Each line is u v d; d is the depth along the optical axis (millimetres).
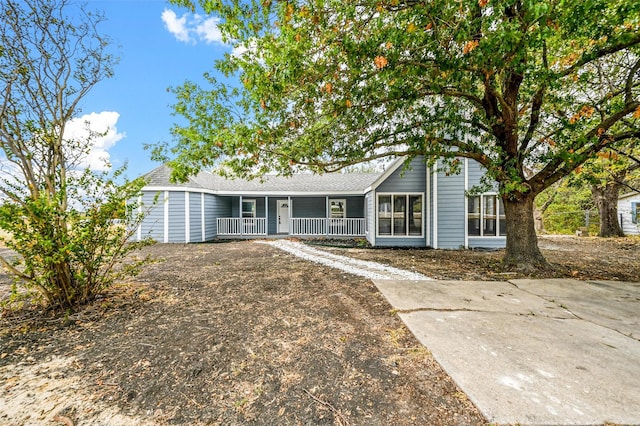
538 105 5449
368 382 2041
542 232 17391
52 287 3543
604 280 5117
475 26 3234
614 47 3947
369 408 1765
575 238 12938
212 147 5156
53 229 3340
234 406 1820
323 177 16297
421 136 5969
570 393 1840
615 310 3541
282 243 11664
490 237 9773
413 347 2551
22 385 2039
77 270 3787
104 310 3562
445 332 2861
